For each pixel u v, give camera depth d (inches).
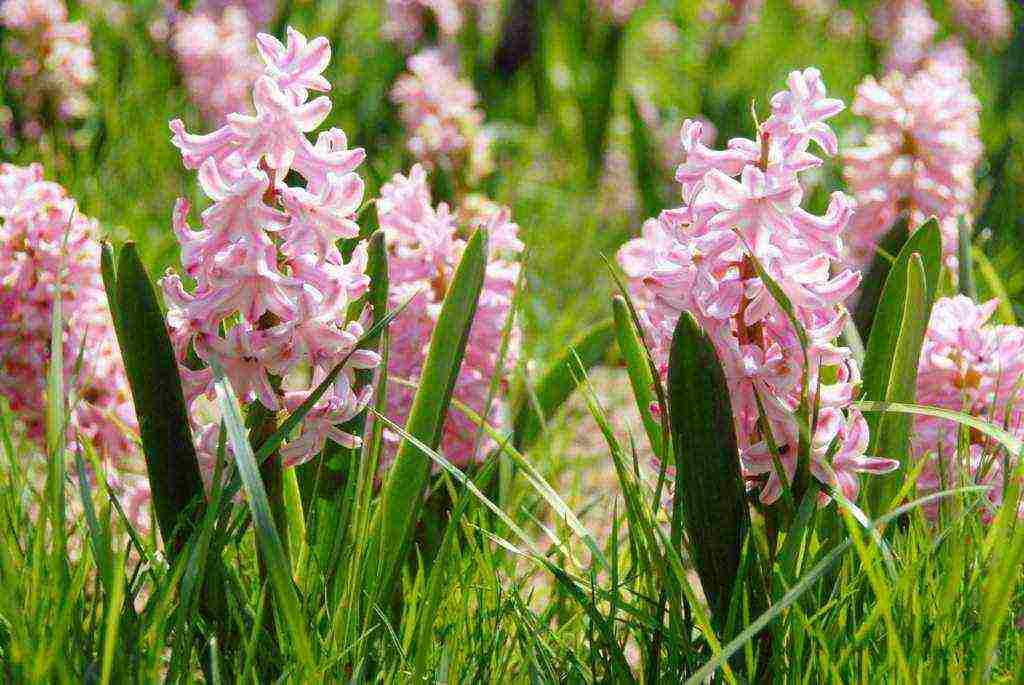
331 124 123.7
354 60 136.6
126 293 49.8
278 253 49.7
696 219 49.0
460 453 56.6
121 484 56.6
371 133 124.4
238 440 47.6
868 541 51.3
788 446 49.6
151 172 110.1
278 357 48.9
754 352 49.5
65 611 47.9
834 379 53.2
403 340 56.2
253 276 48.6
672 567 50.6
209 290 48.9
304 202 48.8
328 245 49.3
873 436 52.6
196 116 121.6
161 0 132.6
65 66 93.1
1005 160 91.0
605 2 146.3
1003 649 51.6
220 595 50.5
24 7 91.7
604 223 117.5
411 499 51.8
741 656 50.2
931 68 63.2
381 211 56.9
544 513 61.7
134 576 50.3
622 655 49.9
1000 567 47.7
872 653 50.3
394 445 55.9
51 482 48.8
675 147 121.3
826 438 49.7
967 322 55.1
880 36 148.3
